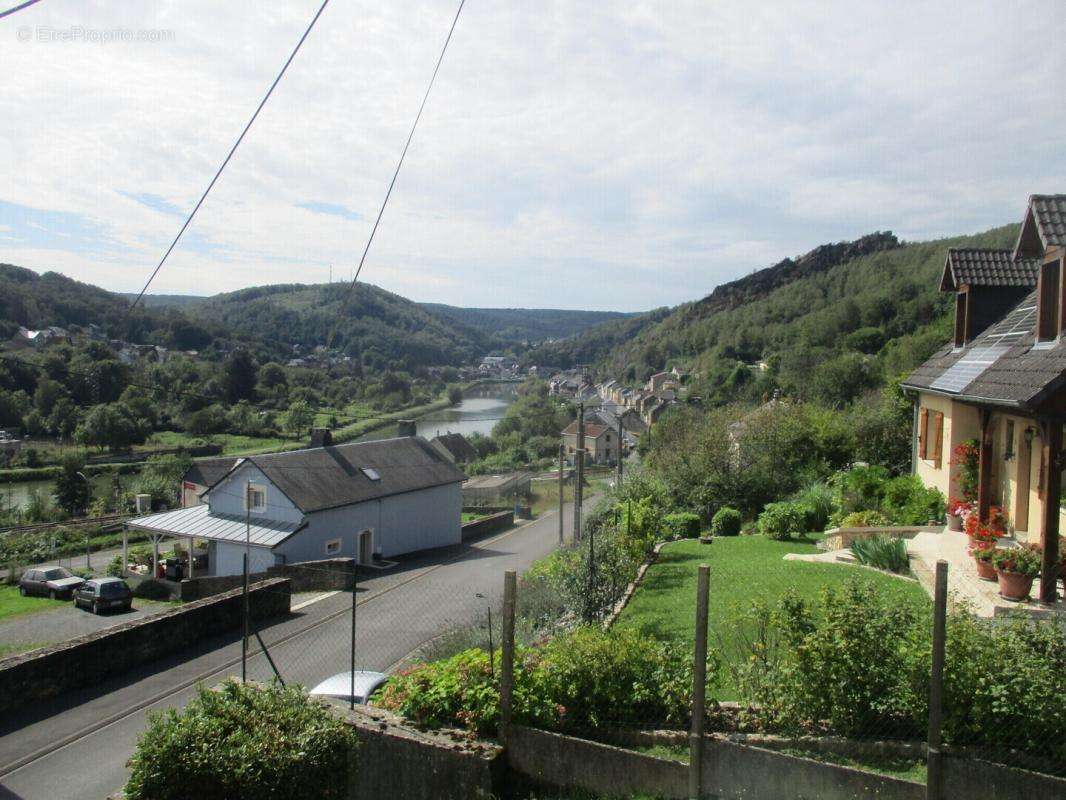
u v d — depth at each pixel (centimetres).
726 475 2766
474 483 6206
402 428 3981
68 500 5269
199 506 3175
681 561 1769
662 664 720
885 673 616
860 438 2889
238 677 1412
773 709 664
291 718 654
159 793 598
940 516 1681
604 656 715
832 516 2130
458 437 8444
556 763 673
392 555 3338
